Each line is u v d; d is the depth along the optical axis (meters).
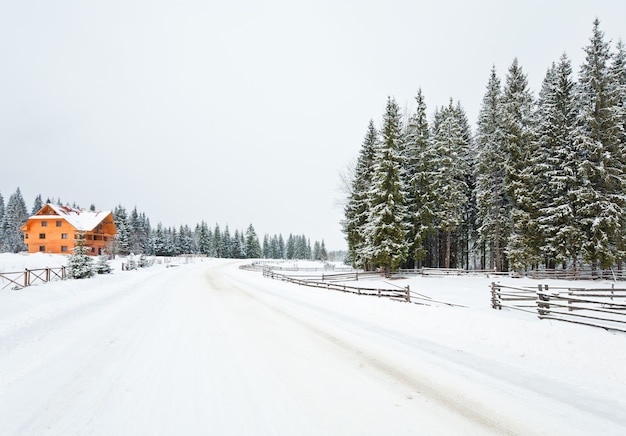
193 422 4.14
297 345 7.68
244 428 4.01
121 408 4.51
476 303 15.80
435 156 32.50
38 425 4.06
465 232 37.59
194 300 15.19
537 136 28.97
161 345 7.54
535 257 28.06
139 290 18.98
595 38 24.95
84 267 21.36
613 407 4.69
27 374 5.71
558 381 5.61
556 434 3.98
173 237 104.88
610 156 24.41
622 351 6.32
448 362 6.54
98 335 8.37
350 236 37.03
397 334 8.79
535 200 28.53
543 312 10.12
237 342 7.89
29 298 12.27
